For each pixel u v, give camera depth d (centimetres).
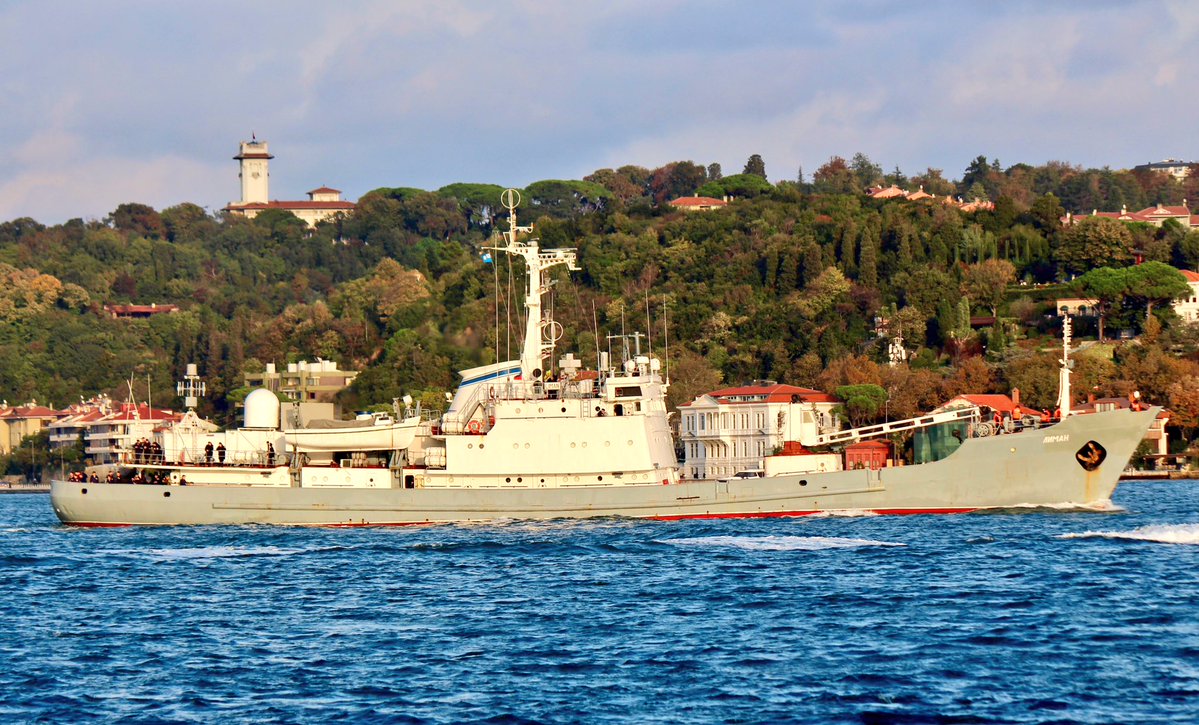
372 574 19238
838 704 12106
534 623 15612
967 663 13338
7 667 13862
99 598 17850
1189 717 11581
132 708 12344
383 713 12050
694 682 12862
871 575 18250
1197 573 17875
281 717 12012
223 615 16500
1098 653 13588
